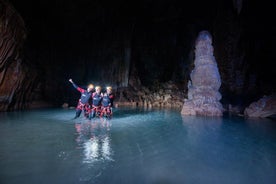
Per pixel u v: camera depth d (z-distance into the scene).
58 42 16.19
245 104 13.13
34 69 12.77
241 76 15.92
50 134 6.57
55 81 15.41
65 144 5.56
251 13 16.02
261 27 15.86
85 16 17.39
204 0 18.28
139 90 18.80
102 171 3.95
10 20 9.88
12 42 10.25
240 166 4.30
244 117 10.59
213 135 6.82
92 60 18.12
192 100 11.47
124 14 19.05
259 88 15.58
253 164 4.40
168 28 19.73
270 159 4.70
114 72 18.69
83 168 4.06
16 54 10.90
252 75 15.82
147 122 9.04
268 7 15.52
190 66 17.69
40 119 9.12
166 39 19.75
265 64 16.02
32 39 13.94
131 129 7.57
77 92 16.92
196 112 11.16
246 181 3.66
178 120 9.53
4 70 10.41
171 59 19.53
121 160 4.52
